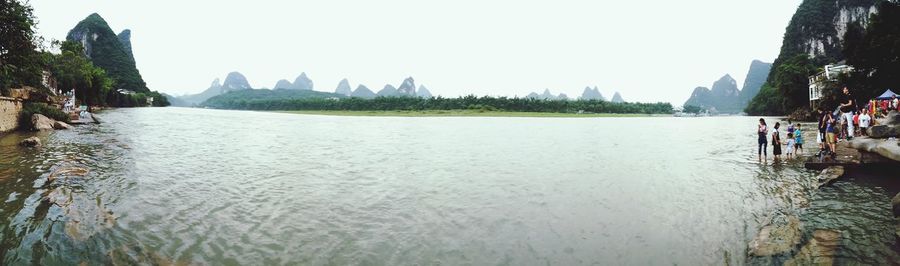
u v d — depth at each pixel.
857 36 55.56
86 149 24.73
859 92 51.88
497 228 10.60
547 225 10.85
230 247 9.19
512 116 122.06
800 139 23.78
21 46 37.84
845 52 56.94
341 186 15.50
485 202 13.20
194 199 13.18
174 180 16.06
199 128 46.75
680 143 34.34
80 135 33.72
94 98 113.31
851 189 14.08
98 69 122.56
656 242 9.61
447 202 13.18
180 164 20.14
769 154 25.12
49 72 87.88
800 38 189.75
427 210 12.23
